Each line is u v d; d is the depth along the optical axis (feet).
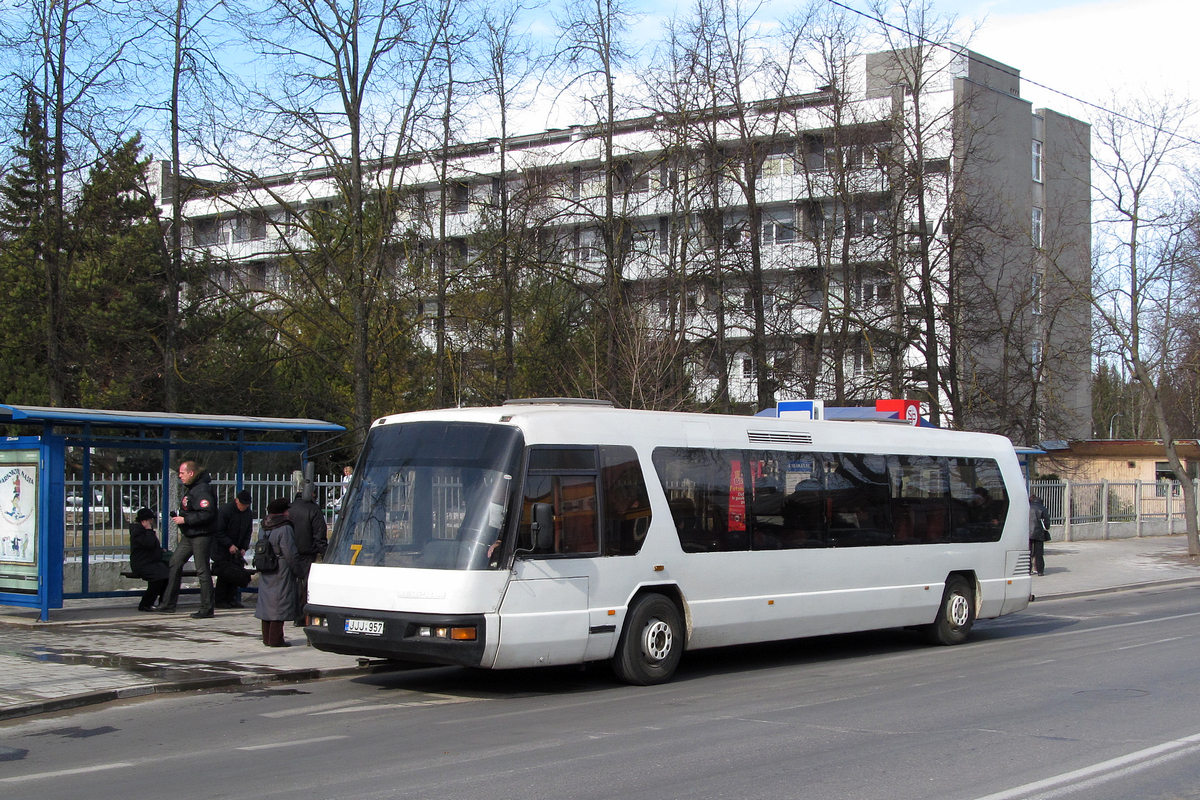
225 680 36.19
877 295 113.60
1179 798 21.81
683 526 38.83
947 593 49.03
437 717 31.22
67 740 27.94
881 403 57.88
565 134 110.93
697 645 38.88
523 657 33.63
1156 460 132.67
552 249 82.17
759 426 42.57
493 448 34.94
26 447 47.70
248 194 72.64
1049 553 105.60
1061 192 163.94
